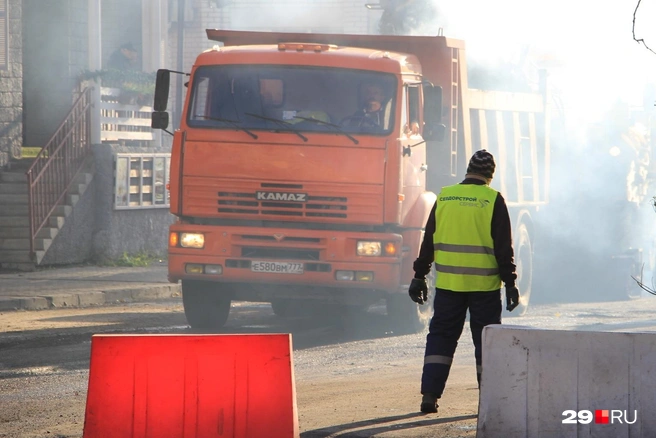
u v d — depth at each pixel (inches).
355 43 1412.4
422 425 723.4
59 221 1939.0
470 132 1459.2
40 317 1407.5
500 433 637.3
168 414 614.5
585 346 632.4
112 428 611.8
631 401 626.8
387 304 1328.7
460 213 764.0
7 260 1877.5
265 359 620.4
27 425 764.6
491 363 641.6
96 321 1374.3
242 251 1240.8
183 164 1250.0
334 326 1396.4
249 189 1233.4
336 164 1221.7
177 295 1739.7
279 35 1413.6
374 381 955.3
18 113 1999.3
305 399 850.8
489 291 764.0
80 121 2025.1
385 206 1214.9
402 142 1223.5
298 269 1228.5
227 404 617.6
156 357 616.7
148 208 2150.6
